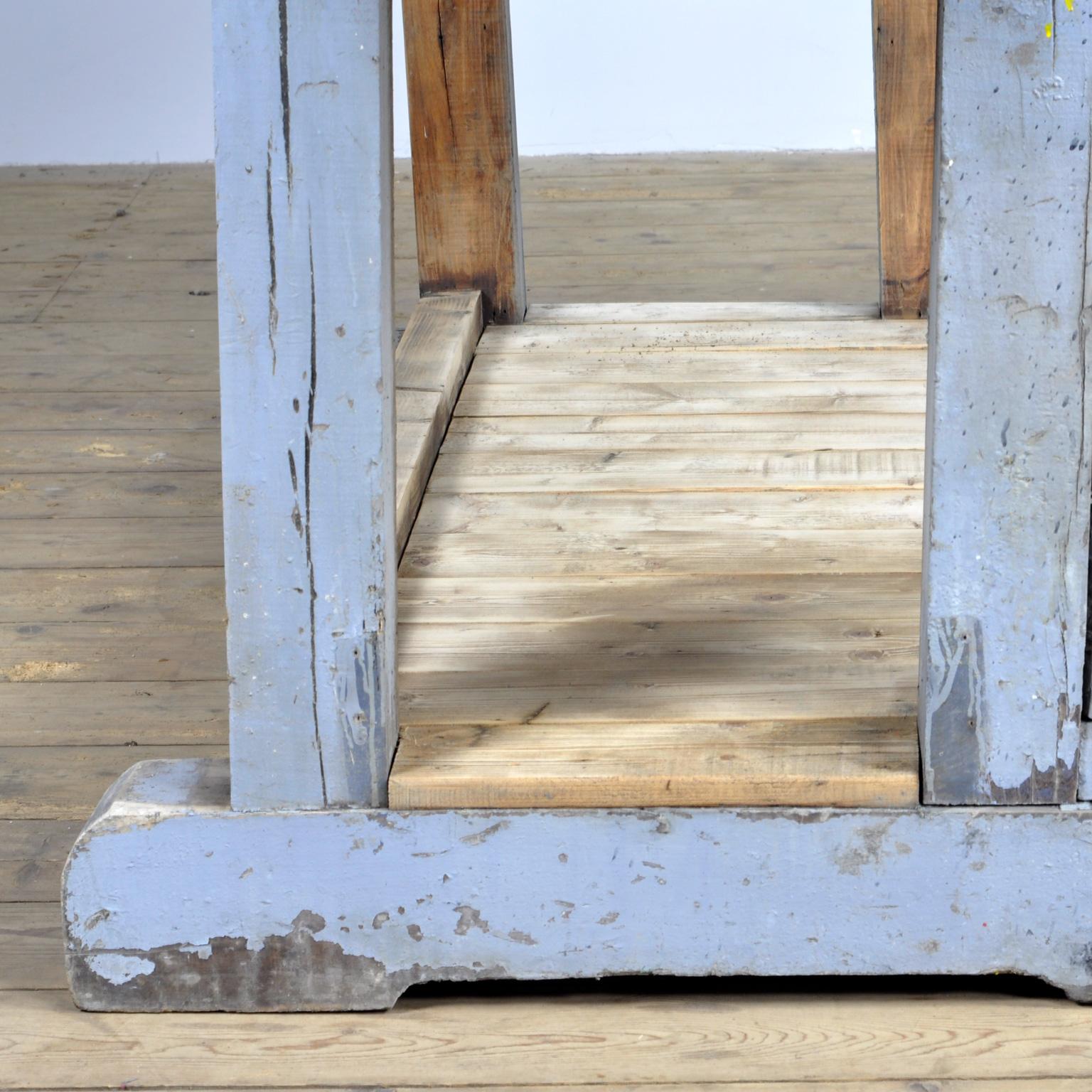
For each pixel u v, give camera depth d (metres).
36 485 3.29
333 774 1.66
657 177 5.96
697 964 1.71
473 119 3.32
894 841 1.64
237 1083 1.62
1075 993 1.69
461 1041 1.68
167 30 6.14
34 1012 1.74
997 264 1.46
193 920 1.71
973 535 1.55
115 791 1.75
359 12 1.44
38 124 6.27
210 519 3.12
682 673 1.92
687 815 1.64
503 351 3.34
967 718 1.61
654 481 2.64
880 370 3.14
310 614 1.61
